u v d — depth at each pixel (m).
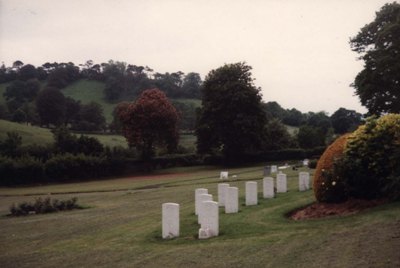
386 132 14.88
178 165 62.84
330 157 16.17
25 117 99.25
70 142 59.94
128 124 63.06
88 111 106.88
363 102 49.78
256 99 60.38
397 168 14.23
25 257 13.23
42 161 55.69
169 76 153.25
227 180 36.53
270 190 21.42
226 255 11.05
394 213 12.71
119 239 14.76
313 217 14.84
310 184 25.22
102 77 148.75
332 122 106.38
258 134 60.25
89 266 11.43
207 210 13.66
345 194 15.46
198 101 137.50
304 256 10.13
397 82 47.25
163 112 62.31
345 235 11.41
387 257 9.16
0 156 53.09
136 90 140.88
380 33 46.38
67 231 17.53
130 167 59.69
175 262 10.93
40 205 24.62
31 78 148.00
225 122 60.03
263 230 13.59
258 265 9.91
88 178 55.84
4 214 25.06
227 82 59.53
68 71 148.50
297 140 73.31
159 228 15.94
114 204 26.42
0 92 134.62
